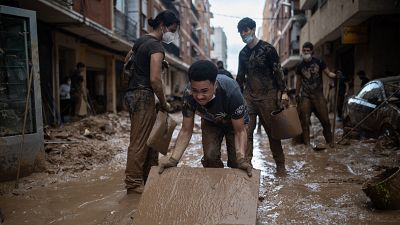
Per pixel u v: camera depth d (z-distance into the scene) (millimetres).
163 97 4391
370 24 14570
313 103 8086
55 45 13719
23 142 5492
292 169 5984
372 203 3990
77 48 15781
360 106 8711
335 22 16484
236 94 3461
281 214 3766
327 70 8039
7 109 5695
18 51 5812
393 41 14180
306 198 4293
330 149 7738
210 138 3922
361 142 8250
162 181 3262
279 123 5109
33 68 5848
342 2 15234
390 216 3617
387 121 7445
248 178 3215
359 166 6023
